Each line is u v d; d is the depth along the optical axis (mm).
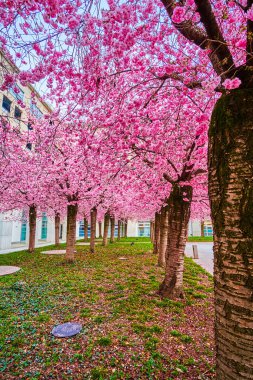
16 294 6336
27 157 10680
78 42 3154
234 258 1872
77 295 6266
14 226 22906
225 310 1914
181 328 4531
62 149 9961
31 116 8328
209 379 3125
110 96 4820
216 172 2084
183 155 5984
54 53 3436
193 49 4043
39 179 10648
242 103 1979
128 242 23969
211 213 2176
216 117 2135
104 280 7809
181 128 5258
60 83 4418
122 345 3881
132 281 7660
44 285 7203
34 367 3361
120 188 8906
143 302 5703
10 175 10555
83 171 8789
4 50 3494
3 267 9938
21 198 13117
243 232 1838
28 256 13406
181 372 3252
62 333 4223
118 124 4730
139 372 3256
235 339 1816
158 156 5535
